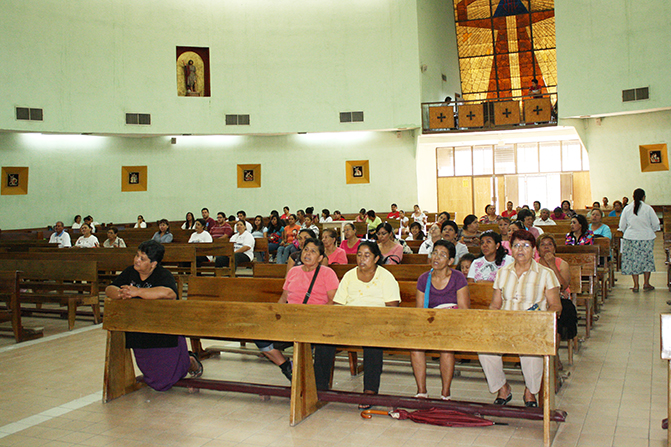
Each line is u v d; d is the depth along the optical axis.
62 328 7.85
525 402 4.22
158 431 3.99
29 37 17.00
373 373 4.39
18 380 5.34
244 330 4.30
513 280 4.33
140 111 18.64
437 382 5.07
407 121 19.28
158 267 5.04
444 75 21.33
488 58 22.59
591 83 17.67
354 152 20.31
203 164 20.02
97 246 11.85
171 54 19.03
